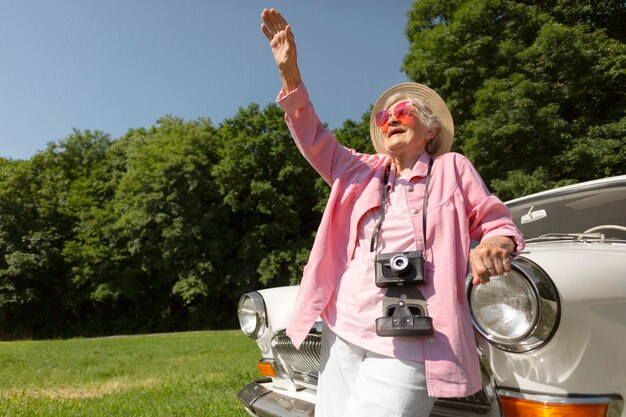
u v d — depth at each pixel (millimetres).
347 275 1527
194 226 27859
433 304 1304
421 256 1324
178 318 30812
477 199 1434
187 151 28953
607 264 1529
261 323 2582
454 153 1546
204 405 3836
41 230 29703
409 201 1475
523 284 1418
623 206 2396
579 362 1388
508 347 1441
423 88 1780
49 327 30078
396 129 1603
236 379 5125
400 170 1625
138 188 28172
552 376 1404
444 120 1716
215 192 29297
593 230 2404
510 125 13227
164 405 3957
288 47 1607
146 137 34781
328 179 1739
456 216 1404
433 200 1438
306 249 27688
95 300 30094
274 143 29125
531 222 2678
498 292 1476
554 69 14344
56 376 6512
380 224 1482
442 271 1327
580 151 13117
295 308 1582
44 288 30109
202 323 29703
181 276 27922
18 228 29406
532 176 13148
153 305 31453
